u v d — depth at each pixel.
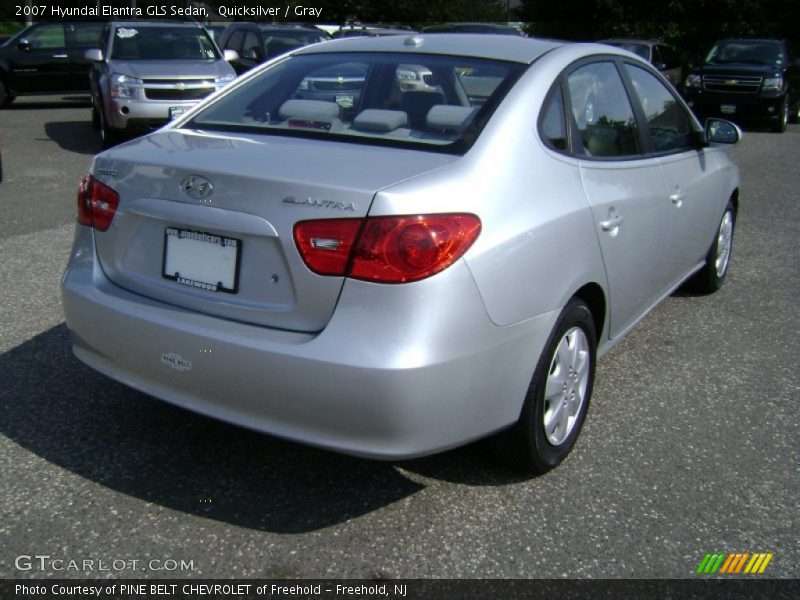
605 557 2.88
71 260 3.35
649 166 4.12
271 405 2.78
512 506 3.16
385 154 3.03
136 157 3.15
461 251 2.72
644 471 3.45
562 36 28.52
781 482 3.40
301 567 2.78
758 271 6.52
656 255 4.24
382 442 2.72
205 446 3.52
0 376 4.10
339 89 3.61
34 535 2.89
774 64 16.80
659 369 4.53
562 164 3.33
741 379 4.42
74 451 3.44
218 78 11.76
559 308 3.15
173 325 2.91
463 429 2.85
